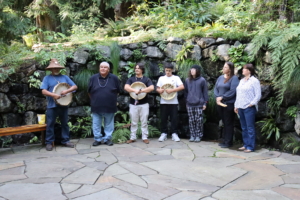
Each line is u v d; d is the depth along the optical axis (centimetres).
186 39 529
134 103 451
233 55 471
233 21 562
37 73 473
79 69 513
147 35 546
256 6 527
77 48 518
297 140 396
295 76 400
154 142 463
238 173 304
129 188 258
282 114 419
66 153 389
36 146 439
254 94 392
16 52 545
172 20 626
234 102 422
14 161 343
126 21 684
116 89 442
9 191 248
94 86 433
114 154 380
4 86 450
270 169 318
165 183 273
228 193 249
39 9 730
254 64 464
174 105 475
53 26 790
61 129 436
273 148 425
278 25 460
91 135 516
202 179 286
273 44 415
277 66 424
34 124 455
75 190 252
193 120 466
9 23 709
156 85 527
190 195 244
